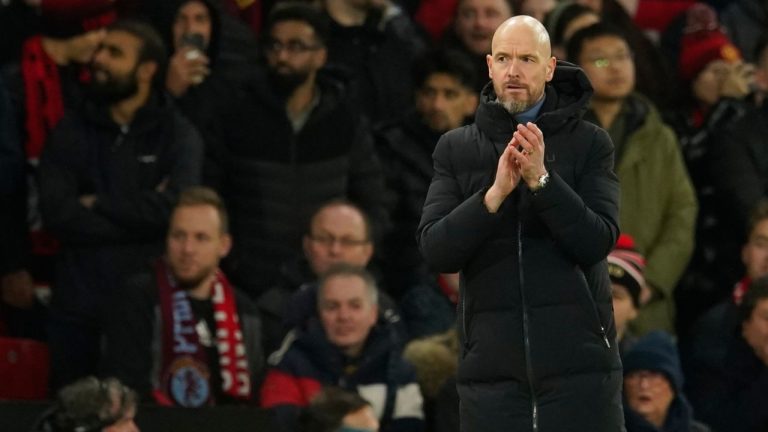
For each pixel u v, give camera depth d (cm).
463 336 1911
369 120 3722
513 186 1825
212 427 2791
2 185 3322
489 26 3853
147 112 3303
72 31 3425
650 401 2952
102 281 3212
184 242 3056
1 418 2714
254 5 3916
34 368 3109
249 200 3416
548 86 1903
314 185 3438
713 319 3341
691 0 4412
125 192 3250
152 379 3028
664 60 3944
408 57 3866
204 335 3066
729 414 3198
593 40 3569
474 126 1930
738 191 3697
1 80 3369
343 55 3800
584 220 1833
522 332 1872
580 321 1873
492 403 1881
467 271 1902
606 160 1905
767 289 3162
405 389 2973
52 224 3216
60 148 3262
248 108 3450
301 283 3341
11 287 3347
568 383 1872
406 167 3538
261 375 3106
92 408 2562
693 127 3816
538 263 1875
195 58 3553
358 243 3253
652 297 3541
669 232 3588
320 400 2747
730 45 3991
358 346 2983
